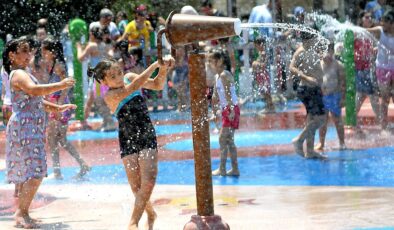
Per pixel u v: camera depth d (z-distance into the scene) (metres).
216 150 19.00
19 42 11.29
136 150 10.20
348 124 21.42
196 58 8.32
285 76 26.84
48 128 15.23
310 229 10.26
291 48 26.27
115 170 16.09
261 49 26.83
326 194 12.88
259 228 10.38
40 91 10.88
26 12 34.06
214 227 8.30
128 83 10.55
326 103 18.23
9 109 13.60
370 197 12.45
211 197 8.45
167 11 33.28
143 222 10.84
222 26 8.10
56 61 16.70
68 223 11.05
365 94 22.11
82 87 25.56
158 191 13.55
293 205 11.99
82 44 25.97
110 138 22.44
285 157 17.59
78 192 13.55
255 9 27.09
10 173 11.20
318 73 17.36
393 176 14.57
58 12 34.53
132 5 34.66
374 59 22.11
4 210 12.30
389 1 28.17
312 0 29.72
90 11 35.09
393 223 10.48
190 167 16.44
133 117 10.23
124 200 12.70
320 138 18.41
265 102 27.25
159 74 10.34
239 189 13.63
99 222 11.06
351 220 10.73
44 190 13.78
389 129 21.61
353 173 15.08
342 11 32.44
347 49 21.61
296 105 27.64
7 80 13.44
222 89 14.85
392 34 21.50
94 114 29.00
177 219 11.09
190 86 8.40
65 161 17.48
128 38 27.75
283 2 28.39
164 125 25.14
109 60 10.34
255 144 20.09
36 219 11.30
